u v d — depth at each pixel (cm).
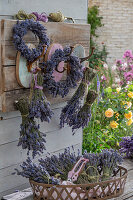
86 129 341
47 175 190
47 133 233
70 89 238
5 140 205
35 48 193
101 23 798
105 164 207
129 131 366
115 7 804
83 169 203
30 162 201
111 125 333
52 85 209
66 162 209
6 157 208
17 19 194
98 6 786
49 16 214
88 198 188
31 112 194
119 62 518
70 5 230
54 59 203
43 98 198
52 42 211
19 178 220
